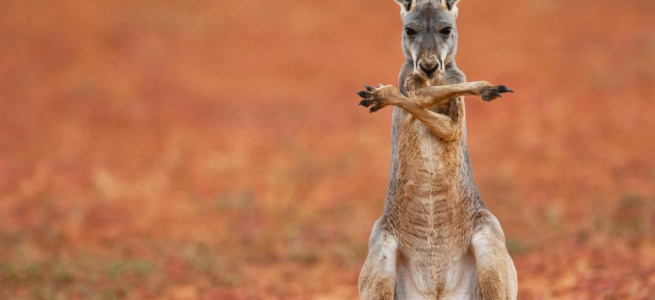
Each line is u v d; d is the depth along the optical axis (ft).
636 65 134.10
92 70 148.56
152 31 166.81
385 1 178.09
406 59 33.65
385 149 106.22
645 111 113.60
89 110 129.18
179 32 166.50
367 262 32.96
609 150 98.17
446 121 31.68
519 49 145.79
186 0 183.62
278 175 95.91
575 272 55.52
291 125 118.83
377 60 147.33
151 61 152.46
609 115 112.98
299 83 139.13
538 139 104.37
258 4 180.04
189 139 113.91
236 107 128.57
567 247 62.80
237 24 169.78
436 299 33.68
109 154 108.17
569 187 84.58
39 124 123.24
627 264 56.24
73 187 93.81
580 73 132.46
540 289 51.98
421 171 32.73
